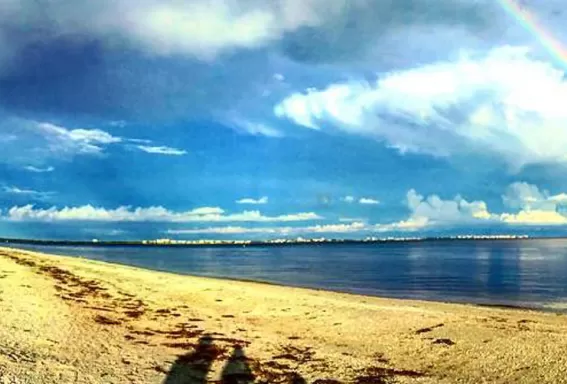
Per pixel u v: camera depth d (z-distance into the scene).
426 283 56.34
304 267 93.31
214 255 185.00
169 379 12.77
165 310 24.62
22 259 51.03
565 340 19.02
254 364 15.07
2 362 12.42
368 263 108.88
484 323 22.48
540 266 89.94
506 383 14.02
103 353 14.77
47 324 18.09
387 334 20.11
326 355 16.56
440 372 14.97
